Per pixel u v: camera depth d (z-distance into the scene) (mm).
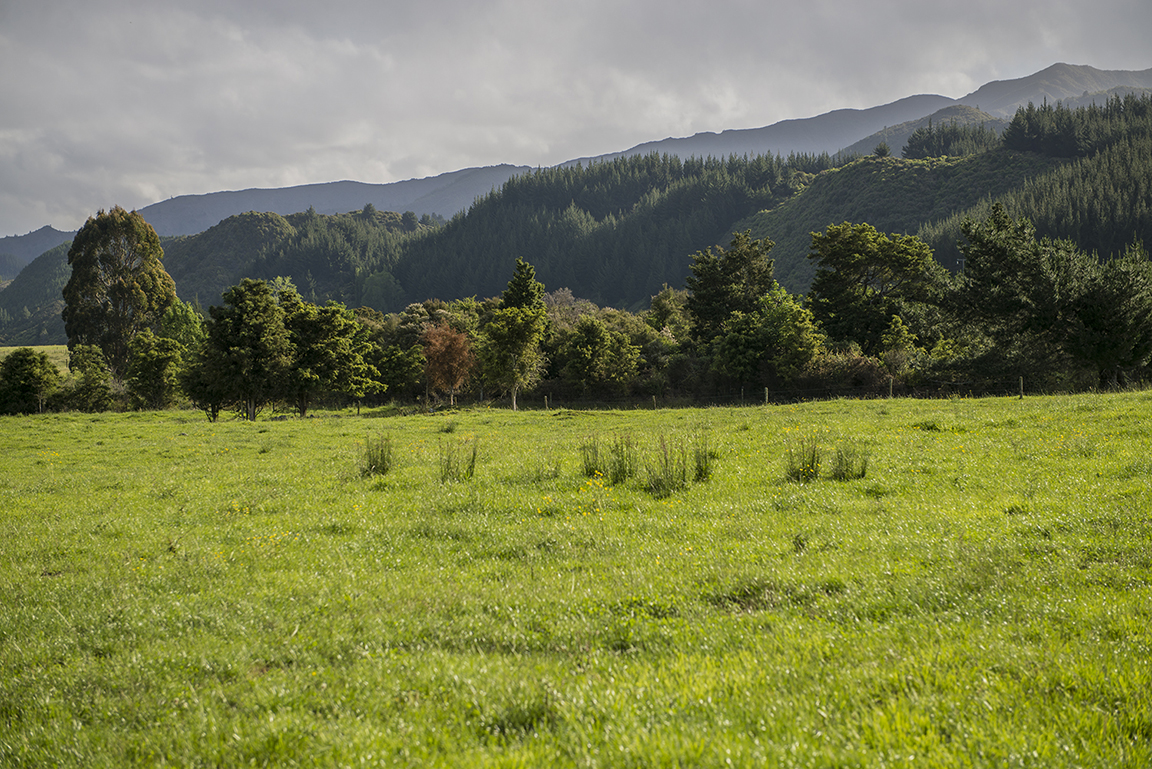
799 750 3760
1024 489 10930
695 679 4777
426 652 5855
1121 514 8547
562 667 5332
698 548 8930
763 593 6891
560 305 118125
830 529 9344
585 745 3900
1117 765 3574
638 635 5965
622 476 14172
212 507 13719
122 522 12383
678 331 93688
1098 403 21406
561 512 11781
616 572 7953
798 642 5453
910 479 12430
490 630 6348
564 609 6809
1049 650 4945
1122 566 6797
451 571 8570
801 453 14281
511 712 4480
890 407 29016
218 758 4262
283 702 4965
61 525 12422
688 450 16594
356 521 11672
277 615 7051
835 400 36844
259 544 10258
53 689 5570
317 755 4105
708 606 6672
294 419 45844
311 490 15219
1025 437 16281
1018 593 6273
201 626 6840
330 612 7141
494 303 107438
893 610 6195
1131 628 5254
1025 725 3938
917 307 67500
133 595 7922
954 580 6719
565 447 20453
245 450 26359
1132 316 38812
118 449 28078
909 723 4004
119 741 4609
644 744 3869
